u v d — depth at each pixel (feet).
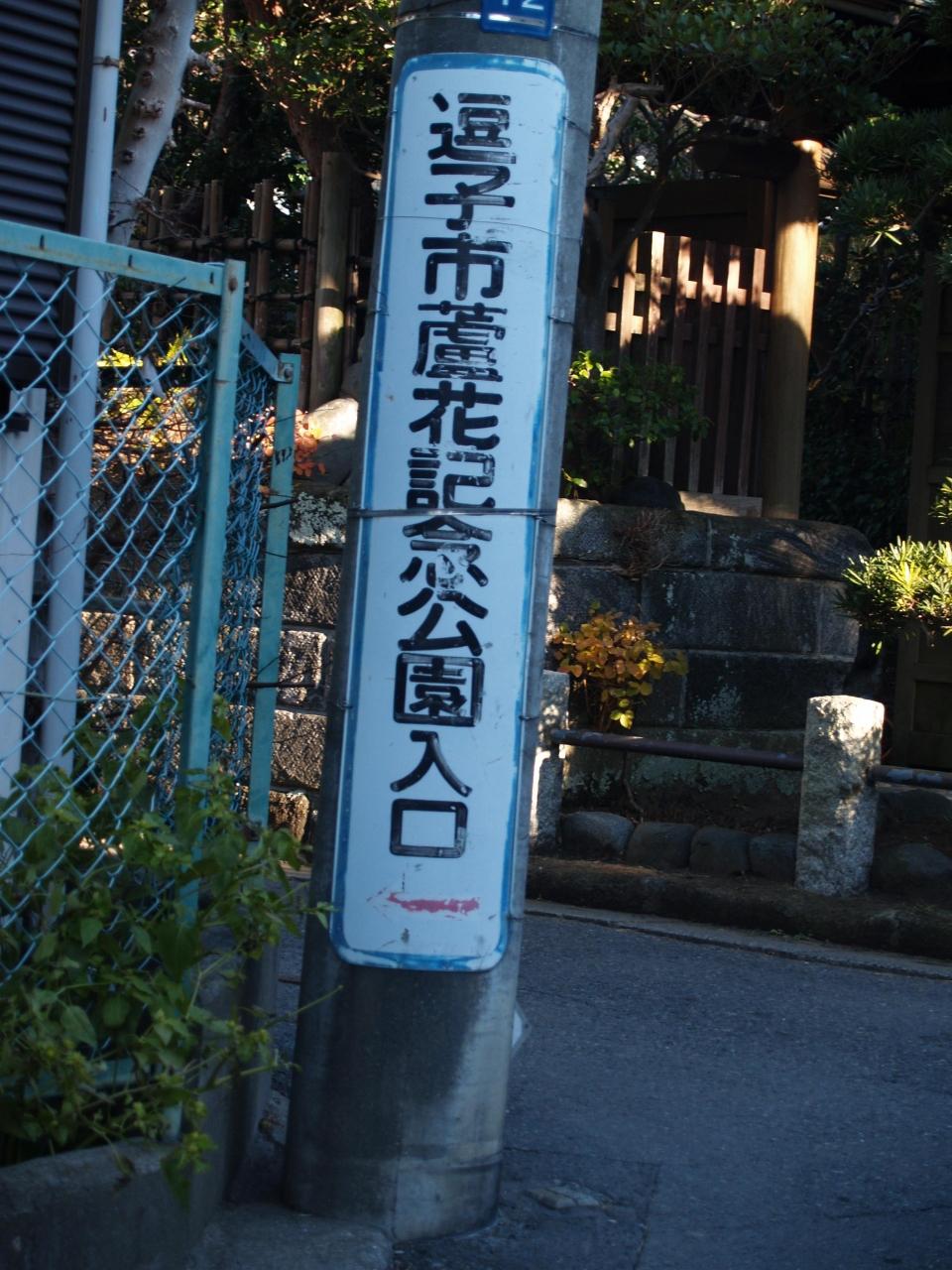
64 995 9.57
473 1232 11.34
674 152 30.55
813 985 18.72
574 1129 13.74
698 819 25.59
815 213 31.42
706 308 31.71
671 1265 11.12
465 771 10.96
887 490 39.96
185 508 11.05
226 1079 9.96
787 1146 13.53
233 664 12.93
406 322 10.92
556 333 11.09
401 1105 11.05
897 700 29.27
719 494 32.17
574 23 11.05
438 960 10.98
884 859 21.95
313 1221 10.99
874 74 29.19
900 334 42.37
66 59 13.65
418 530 10.90
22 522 12.94
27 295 12.94
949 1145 13.67
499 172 10.80
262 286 34.17
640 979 18.71
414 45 11.01
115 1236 9.28
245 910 11.68
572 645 26.43
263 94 37.52
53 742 12.82
